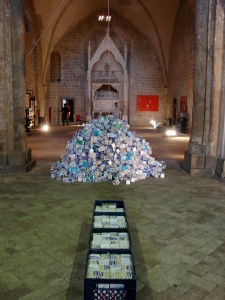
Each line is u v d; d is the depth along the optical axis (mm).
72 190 6441
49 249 3881
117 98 27141
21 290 3045
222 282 3195
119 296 2635
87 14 26281
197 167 7949
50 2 21656
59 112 27438
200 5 7828
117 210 4285
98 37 27250
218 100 7816
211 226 4633
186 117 19766
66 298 2928
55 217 4941
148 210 5289
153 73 27547
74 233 4348
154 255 3744
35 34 22312
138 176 7387
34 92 22656
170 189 6570
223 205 5582
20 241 4098
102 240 3357
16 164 8008
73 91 27297
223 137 7688
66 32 26562
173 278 3258
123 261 2963
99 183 7008
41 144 13562
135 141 7828
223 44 7703
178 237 4250
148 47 27281
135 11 25156
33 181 7148
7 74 7785
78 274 3324
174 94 24422
